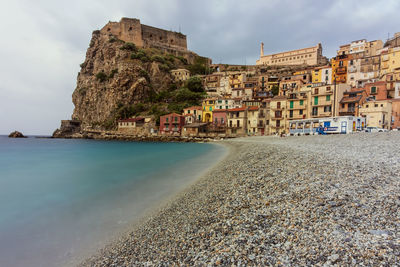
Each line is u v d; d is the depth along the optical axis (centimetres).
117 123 11731
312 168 1239
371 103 5391
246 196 999
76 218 1144
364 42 9750
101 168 2800
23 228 1044
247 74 13212
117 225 1026
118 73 12950
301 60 13450
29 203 1440
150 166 2792
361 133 3566
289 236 579
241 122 7856
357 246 471
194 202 1140
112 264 696
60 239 926
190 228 816
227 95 10788
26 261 777
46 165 3238
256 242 589
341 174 1048
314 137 3784
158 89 13688
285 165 1454
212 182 1508
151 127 10206
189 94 11662
